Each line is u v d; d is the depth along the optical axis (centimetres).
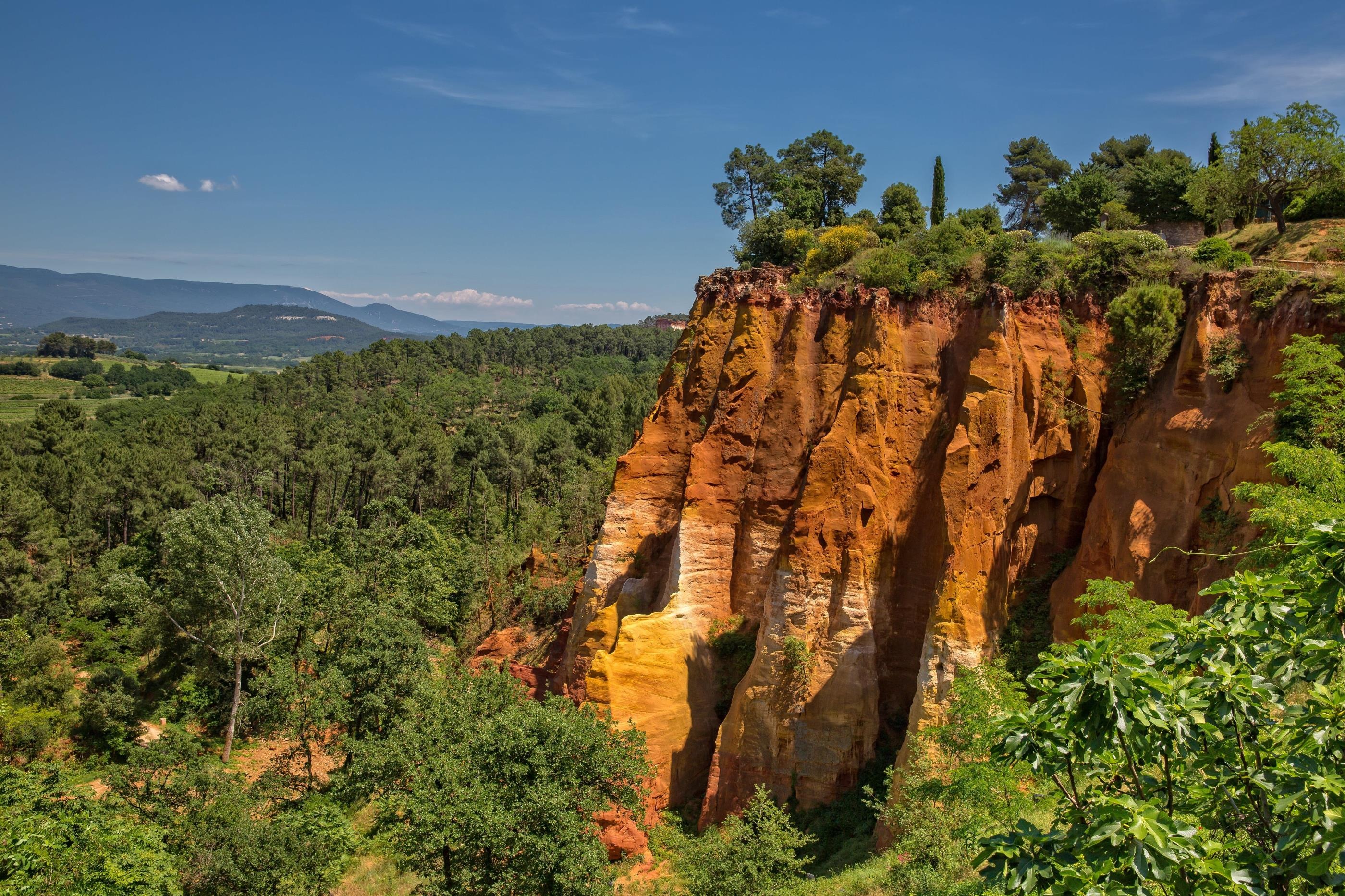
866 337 3538
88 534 7694
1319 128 3788
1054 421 3259
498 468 9588
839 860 2817
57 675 5266
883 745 3189
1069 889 1013
